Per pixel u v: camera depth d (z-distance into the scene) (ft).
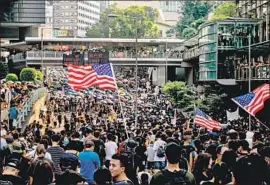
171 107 197.26
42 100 183.11
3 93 140.77
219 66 210.79
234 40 209.97
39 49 312.71
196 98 208.03
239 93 206.39
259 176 36.78
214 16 325.01
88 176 46.73
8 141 56.18
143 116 154.20
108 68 101.24
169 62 288.92
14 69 304.71
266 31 195.83
